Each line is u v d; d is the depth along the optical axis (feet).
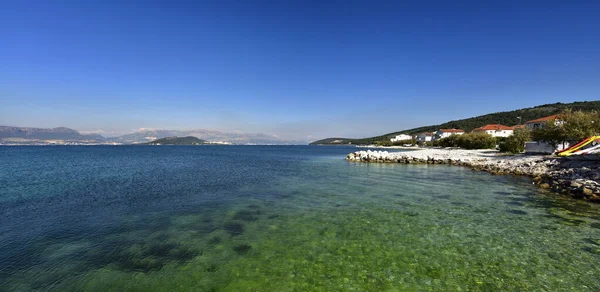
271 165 143.02
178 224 40.88
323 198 58.49
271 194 62.95
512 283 24.36
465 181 81.66
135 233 36.96
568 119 131.95
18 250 31.40
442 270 26.73
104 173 104.83
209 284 24.47
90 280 25.05
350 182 81.15
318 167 130.11
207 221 42.32
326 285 24.32
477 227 39.01
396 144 576.61
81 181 83.35
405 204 52.75
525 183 77.10
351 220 42.63
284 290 23.58
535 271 26.40
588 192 56.03
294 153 318.04
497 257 29.40
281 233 37.04
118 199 57.77
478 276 25.57
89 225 40.34
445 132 474.90
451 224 40.40
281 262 28.58
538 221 41.57
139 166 136.36
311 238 35.22
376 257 29.63
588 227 38.81
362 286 24.13
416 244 33.09
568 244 32.76
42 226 39.86
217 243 33.58
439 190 67.10
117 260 28.94
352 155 181.88
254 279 25.34
